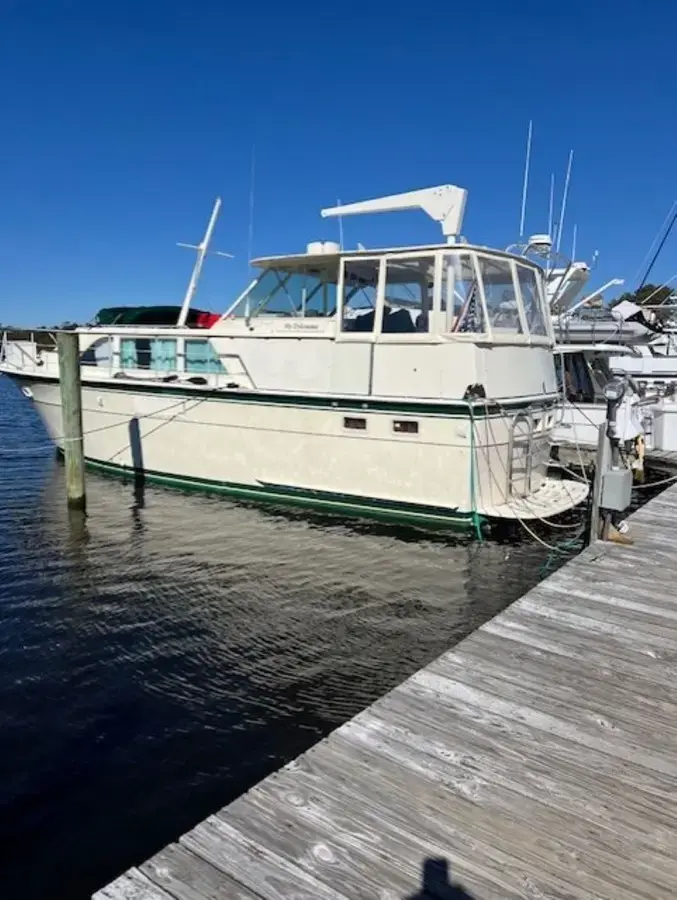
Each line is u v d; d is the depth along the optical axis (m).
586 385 13.59
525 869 2.16
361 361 8.57
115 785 3.69
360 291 8.67
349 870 2.15
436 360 8.08
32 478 11.85
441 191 8.34
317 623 5.80
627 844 2.27
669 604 4.34
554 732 2.91
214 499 9.78
